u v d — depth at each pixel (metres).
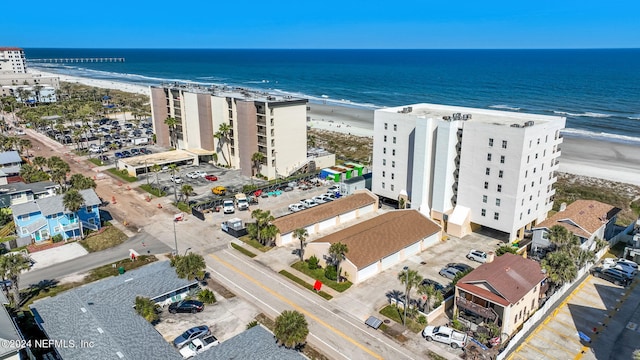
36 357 45.22
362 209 87.31
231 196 95.81
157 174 110.94
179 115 133.62
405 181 86.12
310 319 54.25
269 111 105.31
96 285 56.72
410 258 70.44
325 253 65.62
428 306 54.53
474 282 52.69
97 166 122.75
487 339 49.19
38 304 52.25
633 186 107.50
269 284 62.22
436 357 47.53
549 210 83.56
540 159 74.38
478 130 72.88
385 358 47.38
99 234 78.75
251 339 45.88
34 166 112.94
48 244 75.00
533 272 55.88
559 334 51.22
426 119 77.56
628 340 50.12
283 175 112.69
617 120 182.50
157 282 57.81
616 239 75.81
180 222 84.25
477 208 76.81
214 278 63.84
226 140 118.75
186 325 53.09
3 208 84.88
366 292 60.34
